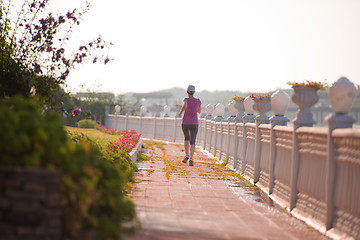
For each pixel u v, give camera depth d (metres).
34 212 5.19
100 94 64.12
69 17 11.91
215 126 25.30
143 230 6.88
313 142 8.98
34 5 11.45
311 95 9.95
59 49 11.80
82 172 6.01
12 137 5.53
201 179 14.90
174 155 24.61
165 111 45.06
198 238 6.58
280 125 12.25
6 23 11.18
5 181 5.16
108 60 12.28
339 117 7.79
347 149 7.28
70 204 5.57
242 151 17.02
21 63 11.09
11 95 10.23
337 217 7.74
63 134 7.09
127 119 54.91
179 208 9.39
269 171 12.61
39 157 5.53
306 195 9.44
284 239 7.12
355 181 7.05
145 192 11.45
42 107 10.87
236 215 9.11
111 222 6.13
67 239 5.47
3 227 5.14
